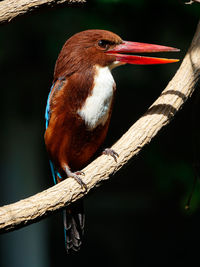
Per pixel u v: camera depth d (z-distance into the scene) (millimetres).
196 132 7344
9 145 11883
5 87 11664
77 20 10875
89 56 7055
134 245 14070
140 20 11109
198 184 10484
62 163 7359
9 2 6652
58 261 13820
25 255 11969
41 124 12094
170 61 6957
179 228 13930
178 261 13891
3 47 11047
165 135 11203
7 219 5309
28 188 11984
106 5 10711
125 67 11625
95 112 6992
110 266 14078
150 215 14117
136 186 14156
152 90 12266
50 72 11539
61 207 5609
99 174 5789
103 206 14234
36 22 10906
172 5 10977
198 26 6574
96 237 14133
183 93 6242
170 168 10977
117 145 5945
